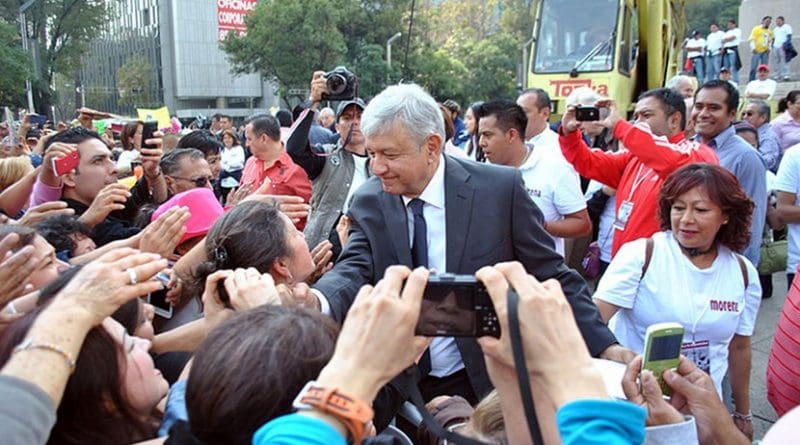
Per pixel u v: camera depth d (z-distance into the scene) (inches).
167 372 77.5
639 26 412.5
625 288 100.4
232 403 43.8
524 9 1859.0
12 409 43.4
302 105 194.4
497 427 60.6
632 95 406.0
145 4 2503.7
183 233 92.4
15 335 50.0
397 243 92.8
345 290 87.7
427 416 49.3
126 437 57.3
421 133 88.1
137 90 2469.2
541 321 41.0
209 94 2519.7
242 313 50.2
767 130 279.9
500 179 95.0
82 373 53.2
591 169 149.3
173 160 140.0
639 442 38.4
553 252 94.5
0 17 1647.4
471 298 44.9
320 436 37.2
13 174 162.7
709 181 94.7
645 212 134.1
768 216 177.5
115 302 52.1
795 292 86.6
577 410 37.9
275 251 81.7
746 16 637.9
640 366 68.3
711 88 154.9
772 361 88.9
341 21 1450.5
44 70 1769.2
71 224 106.3
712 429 68.6
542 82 394.6
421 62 1581.0
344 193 157.2
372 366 40.6
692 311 97.4
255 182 199.6
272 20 1395.2
